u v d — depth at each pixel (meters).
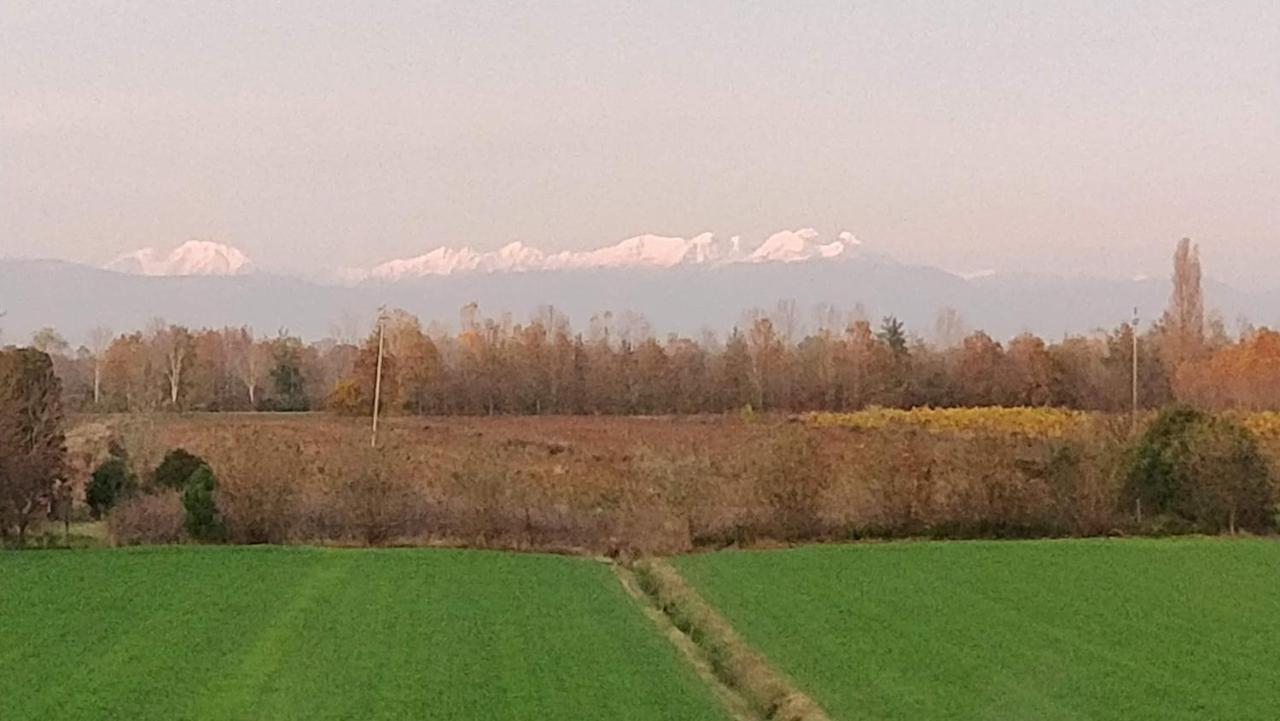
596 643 42.19
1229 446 74.06
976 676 36.66
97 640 42.12
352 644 41.62
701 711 32.19
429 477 77.75
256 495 71.56
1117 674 37.12
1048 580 56.88
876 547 69.62
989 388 128.75
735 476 78.31
